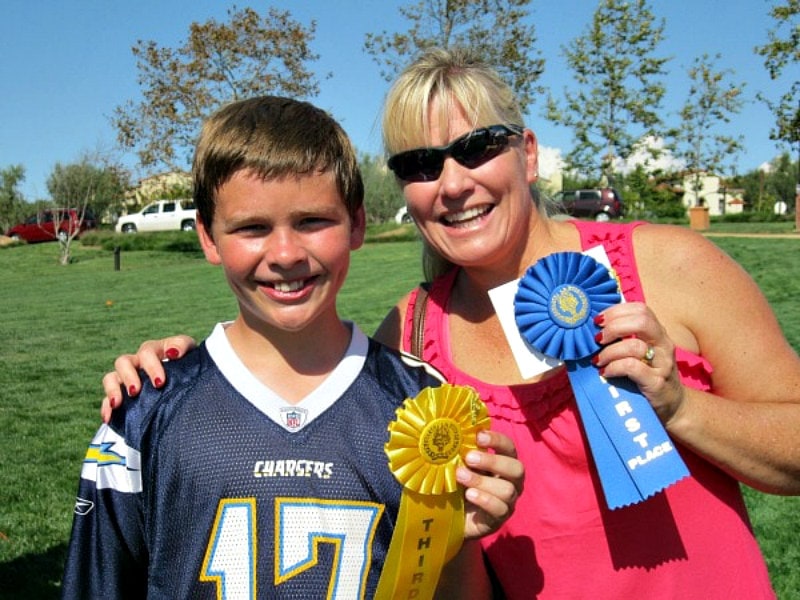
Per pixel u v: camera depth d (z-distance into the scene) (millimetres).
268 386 1604
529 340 1749
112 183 37188
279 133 1560
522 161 1914
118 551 1552
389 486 1553
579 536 1805
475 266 1931
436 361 2023
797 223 26469
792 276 12242
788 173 64812
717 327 1783
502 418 1877
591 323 1691
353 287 14602
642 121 29578
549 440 1829
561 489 1826
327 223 1590
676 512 1771
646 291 1849
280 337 1605
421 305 2107
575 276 1744
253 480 1510
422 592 1573
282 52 28766
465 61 1949
